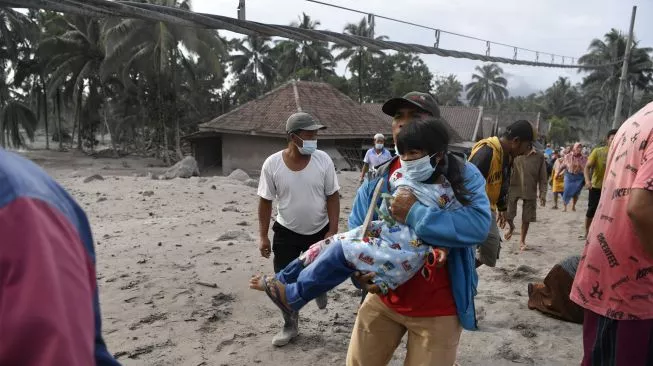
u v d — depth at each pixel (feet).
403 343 13.85
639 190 6.64
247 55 198.59
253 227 28.48
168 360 12.63
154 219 30.94
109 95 154.61
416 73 197.98
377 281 7.86
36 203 3.36
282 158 13.62
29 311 3.01
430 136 7.57
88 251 3.96
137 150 167.12
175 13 15.35
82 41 135.13
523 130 13.21
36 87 169.78
